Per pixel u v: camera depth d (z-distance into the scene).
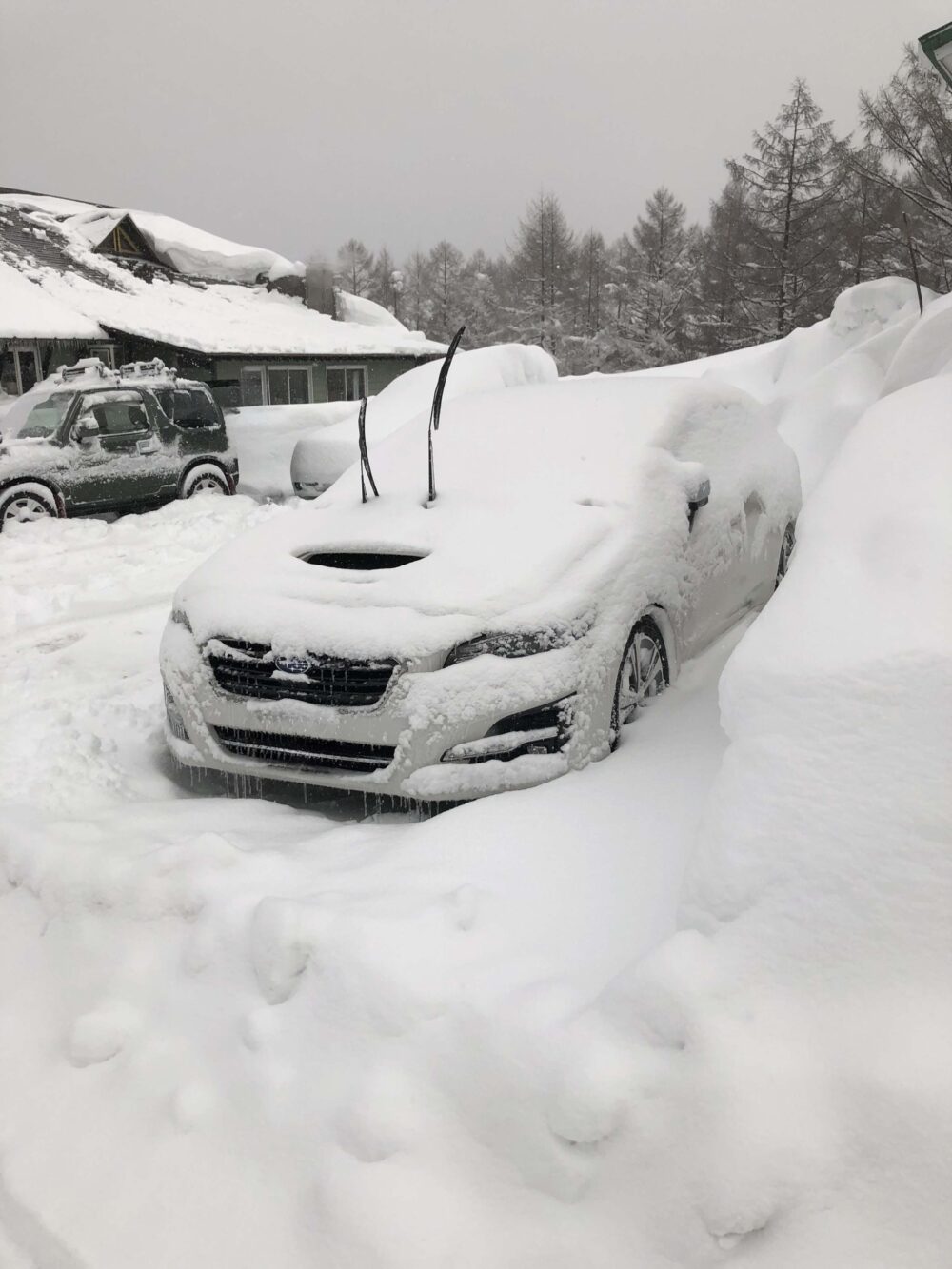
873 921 1.88
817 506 2.80
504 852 2.94
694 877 2.17
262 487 14.90
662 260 53.66
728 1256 1.68
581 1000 2.17
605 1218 1.81
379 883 2.83
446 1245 1.84
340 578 3.94
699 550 4.57
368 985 2.36
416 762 3.43
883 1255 1.59
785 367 15.72
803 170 41.41
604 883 2.71
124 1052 2.51
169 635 4.12
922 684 2.09
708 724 3.69
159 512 11.48
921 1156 1.64
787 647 2.34
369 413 12.66
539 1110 1.97
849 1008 1.82
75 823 3.50
